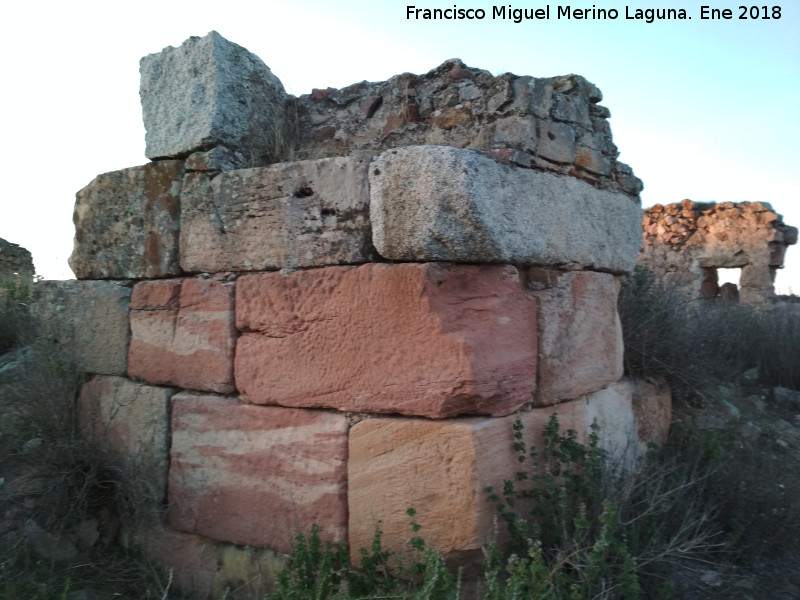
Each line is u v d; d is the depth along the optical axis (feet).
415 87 12.26
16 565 11.37
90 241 13.58
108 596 11.02
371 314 9.73
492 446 9.30
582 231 11.64
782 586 10.43
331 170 10.29
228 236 11.43
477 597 8.80
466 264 9.57
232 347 11.42
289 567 9.32
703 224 42.39
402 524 9.43
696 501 11.69
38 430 13.08
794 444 15.40
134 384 12.72
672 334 15.39
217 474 11.41
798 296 39.11
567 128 11.47
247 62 12.46
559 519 9.37
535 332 10.49
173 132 12.14
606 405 12.70
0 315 18.44
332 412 10.30
